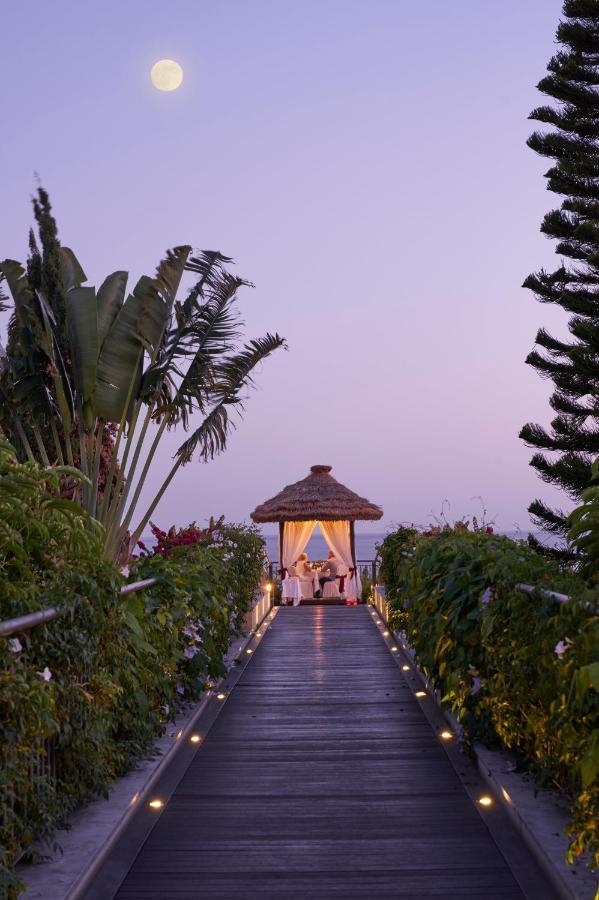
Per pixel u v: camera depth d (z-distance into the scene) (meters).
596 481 17.20
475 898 4.16
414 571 8.75
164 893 4.23
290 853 4.75
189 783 6.12
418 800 5.70
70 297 11.34
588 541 5.04
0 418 11.37
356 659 12.45
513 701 5.52
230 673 11.09
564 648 4.14
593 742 3.64
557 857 4.29
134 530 11.52
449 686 7.04
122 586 5.46
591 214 18.06
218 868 4.54
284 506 22.95
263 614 17.97
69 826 4.71
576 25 17.50
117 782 5.65
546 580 4.90
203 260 12.06
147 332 11.45
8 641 3.56
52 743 4.73
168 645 7.41
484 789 5.84
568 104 18.02
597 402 18.23
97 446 11.32
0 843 3.74
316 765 6.61
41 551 4.75
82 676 4.93
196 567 8.90
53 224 12.03
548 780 5.21
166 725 7.33
